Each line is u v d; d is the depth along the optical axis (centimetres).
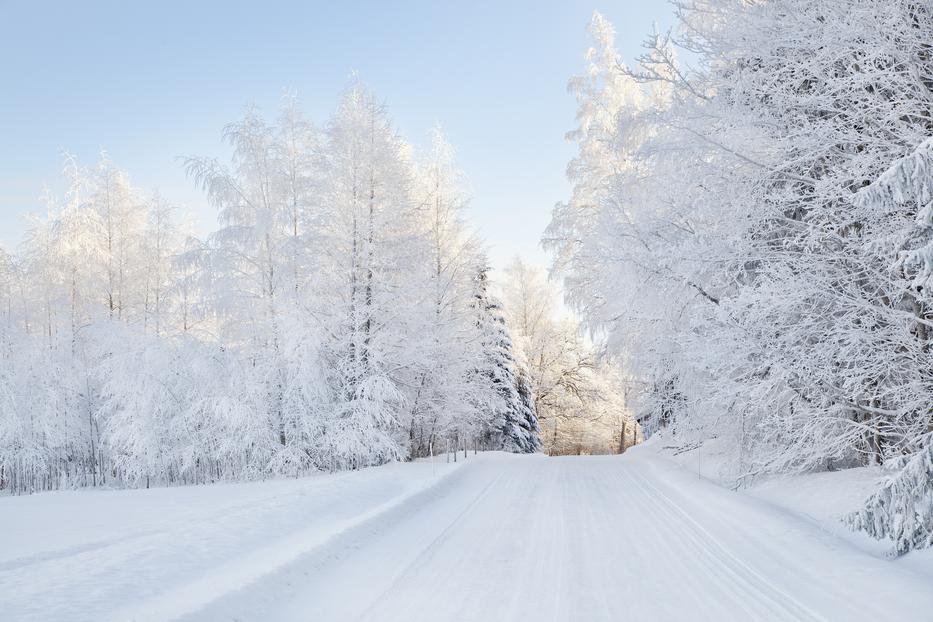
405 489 1288
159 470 1889
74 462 2206
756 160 1075
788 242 986
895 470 582
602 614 516
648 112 1188
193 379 1953
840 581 569
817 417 949
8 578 566
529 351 4241
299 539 761
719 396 1066
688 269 1145
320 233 1952
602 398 4294
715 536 810
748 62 1046
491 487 1380
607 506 1091
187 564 623
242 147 1955
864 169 823
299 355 1853
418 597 569
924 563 589
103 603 483
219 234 1908
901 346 869
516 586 604
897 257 803
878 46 795
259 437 1825
